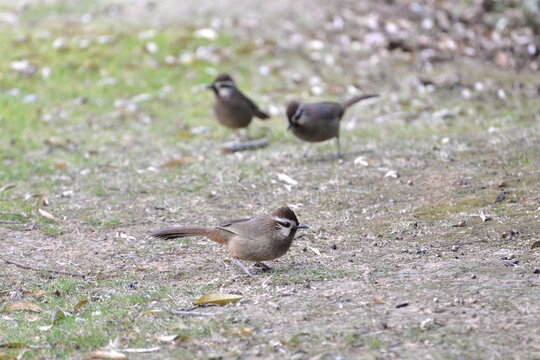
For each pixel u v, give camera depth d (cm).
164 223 1134
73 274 937
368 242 1008
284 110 1853
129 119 1792
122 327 759
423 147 1454
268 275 902
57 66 2042
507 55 2197
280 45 2195
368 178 1295
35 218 1158
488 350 645
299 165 1416
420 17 2373
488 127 1617
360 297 795
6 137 1641
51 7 2420
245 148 1570
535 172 1225
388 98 1912
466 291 788
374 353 652
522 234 980
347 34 2264
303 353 663
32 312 827
